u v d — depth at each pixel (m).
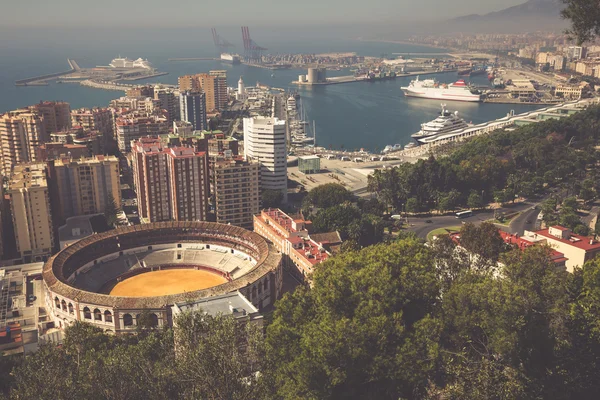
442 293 141.12
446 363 112.00
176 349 114.38
